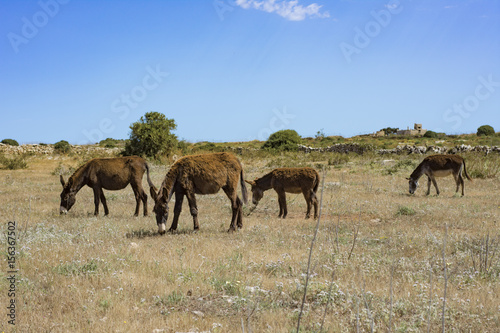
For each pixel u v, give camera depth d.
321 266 7.44
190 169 10.38
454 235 9.93
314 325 4.85
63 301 5.63
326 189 18.94
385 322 5.06
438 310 5.32
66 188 13.23
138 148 37.28
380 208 14.28
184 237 9.83
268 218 13.21
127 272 6.96
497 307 5.50
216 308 5.60
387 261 7.79
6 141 61.72
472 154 29.25
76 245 8.90
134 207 15.30
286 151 47.53
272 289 6.35
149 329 4.84
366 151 40.88
